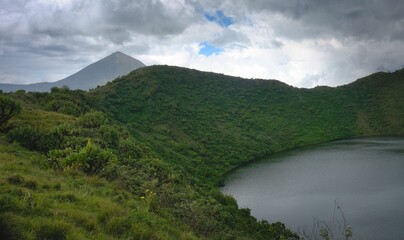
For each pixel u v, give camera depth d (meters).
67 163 18.75
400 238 33.47
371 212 41.62
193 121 112.06
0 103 30.36
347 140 120.88
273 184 61.12
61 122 40.84
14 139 24.62
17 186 11.48
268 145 109.94
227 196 40.69
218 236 14.72
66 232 7.40
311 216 42.25
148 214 11.54
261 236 27.45
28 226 7.24
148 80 122.75
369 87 162.88
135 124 89.81
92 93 102.88
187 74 146.75
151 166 30.06
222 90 146.88
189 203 17.27
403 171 62.28
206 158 84.06
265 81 163.75
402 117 136.25
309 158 86.56
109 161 19.94
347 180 58.69
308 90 163.38
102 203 11.13
